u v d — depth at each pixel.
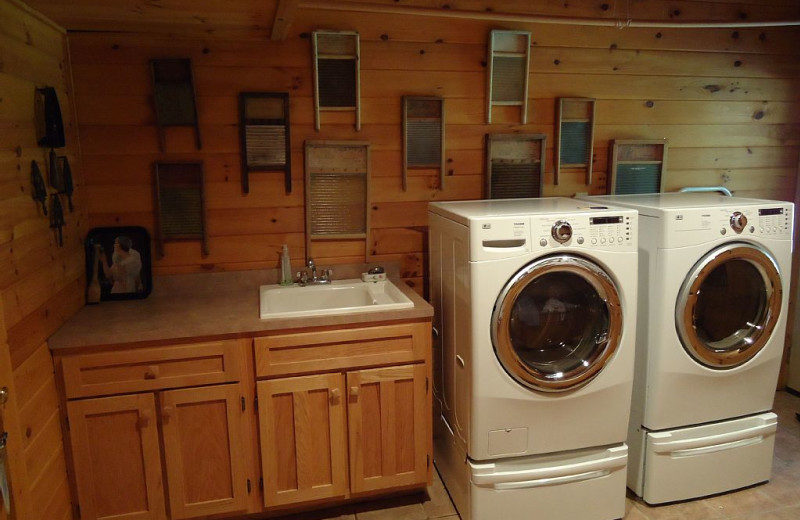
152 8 1.95
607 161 3.01
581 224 2.07
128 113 2.44
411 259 2.82
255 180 2.60
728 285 2.41
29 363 1.78
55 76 2.17
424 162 2.76
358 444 2.25
